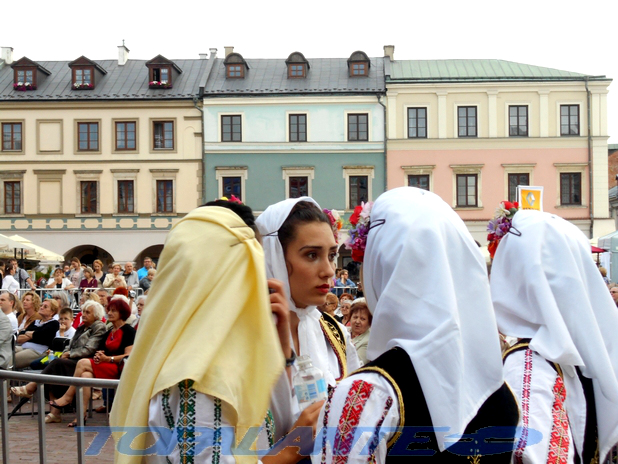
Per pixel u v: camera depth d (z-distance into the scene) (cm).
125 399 154
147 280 1430
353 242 187
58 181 2936
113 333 654
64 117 2931
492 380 162
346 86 2952
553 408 188
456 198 2911
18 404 448
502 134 2892
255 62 3156
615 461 279
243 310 152
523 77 2897
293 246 204
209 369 142
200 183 2914
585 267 226
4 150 2934
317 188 2914
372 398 154
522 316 217
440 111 2895
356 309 510
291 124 2928
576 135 2884
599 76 2861
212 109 2911
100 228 2920
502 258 229
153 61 2953
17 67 2969
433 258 161
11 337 599
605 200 2875
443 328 154
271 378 149
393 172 2905
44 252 2162
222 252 151
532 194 805
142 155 2923
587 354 209
